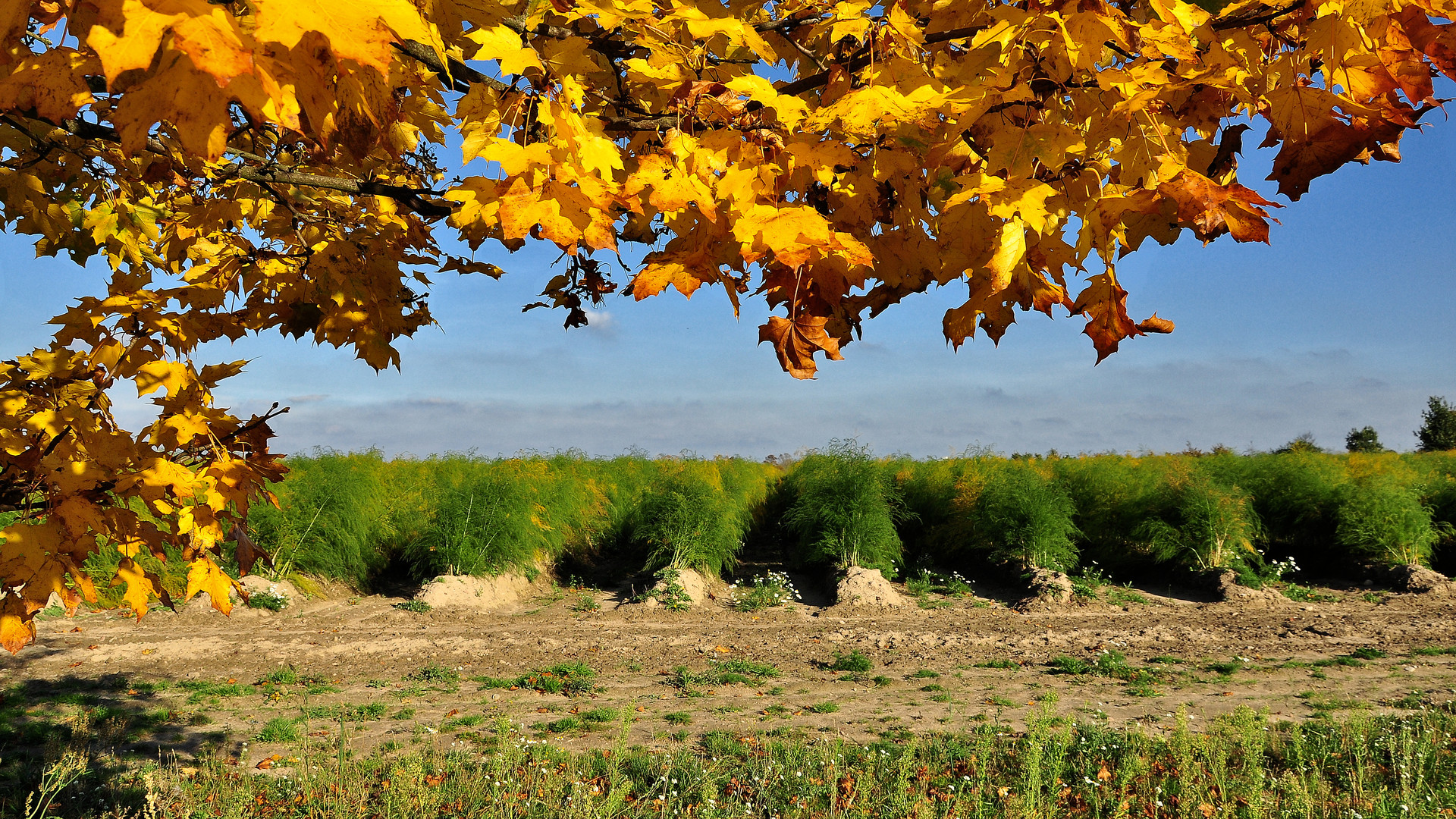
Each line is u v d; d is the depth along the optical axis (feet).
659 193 3.26
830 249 3.19
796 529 48.08
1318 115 3.16
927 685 23.81
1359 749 15.08
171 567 31.32
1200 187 2.99
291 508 36.83
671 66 3.81
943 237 3.81
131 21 1.98
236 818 12.77
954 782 14.82
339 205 6.95
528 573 41.98
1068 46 3.10
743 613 36.58
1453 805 12.69
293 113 2.28
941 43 3.96
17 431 4.53
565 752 16.80
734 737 18.31
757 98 3.49
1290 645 27.89
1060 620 33.78
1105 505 43.98
